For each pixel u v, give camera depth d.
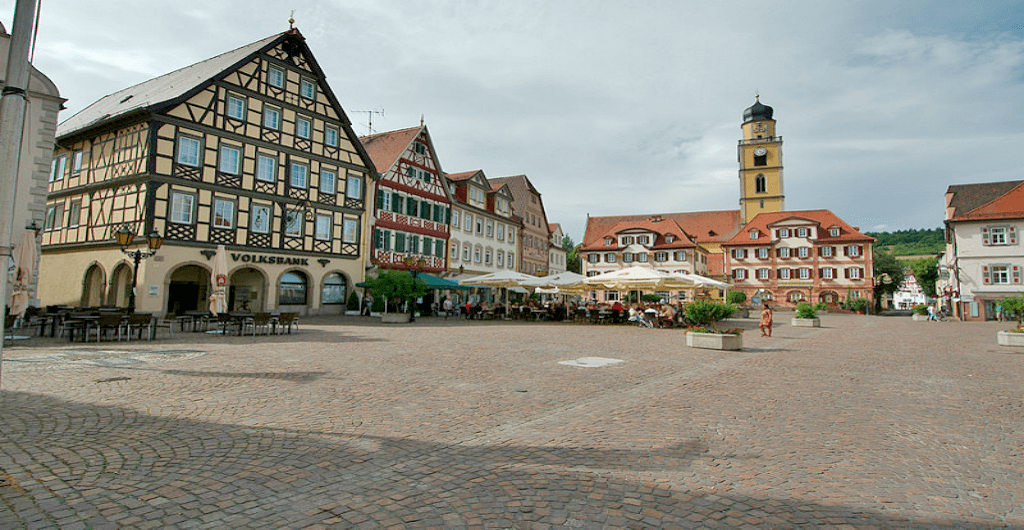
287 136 30.61
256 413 7.02
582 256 74.69
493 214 50.44
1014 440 6.30
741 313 41.69
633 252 72.25
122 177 25.75
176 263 25.45
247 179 28.52
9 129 4.82
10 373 9.57
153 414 6.83
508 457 5.46
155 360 11.49
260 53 29.34
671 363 12.98
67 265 28.88
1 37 18.45
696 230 85.31
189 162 26.17
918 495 4.58
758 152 81.12
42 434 5.85
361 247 34.62
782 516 4.11
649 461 5.39
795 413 7.63
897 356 15.25
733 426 6.84
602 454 5.60
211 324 21.34
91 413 6.80
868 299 62.94
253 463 5.09
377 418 6.92
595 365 12.33
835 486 4.76
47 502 4.09
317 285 31.86
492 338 18.81
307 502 4.23
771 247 67.50
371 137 42.59
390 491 4.49
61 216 29.83
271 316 18.12
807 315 30.92
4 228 4.80
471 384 9.51
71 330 14.94
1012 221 44.50
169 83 32.06
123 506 4.06
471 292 46.97
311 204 31.47
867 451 5.82
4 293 4.80
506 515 4.05
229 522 3.84
